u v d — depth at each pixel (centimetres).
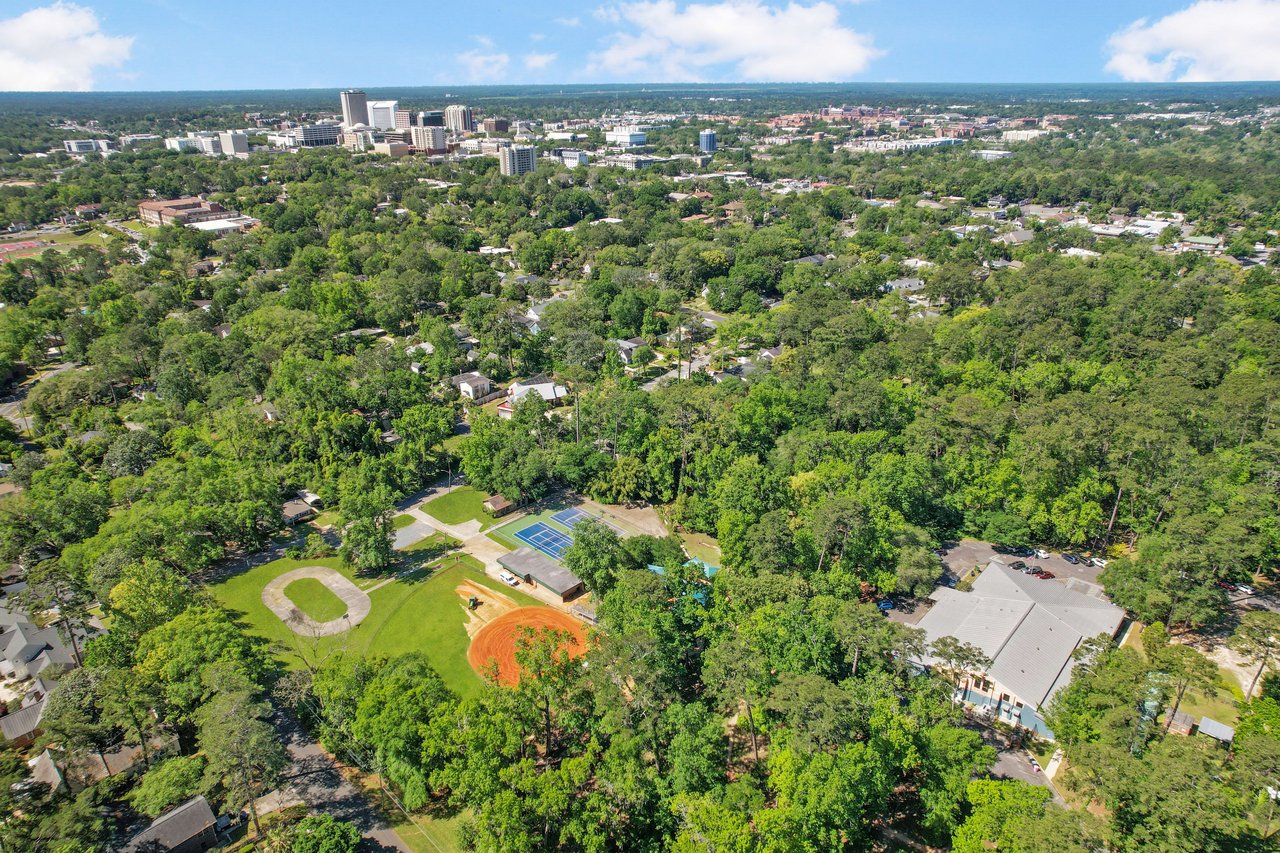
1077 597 11500
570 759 8150
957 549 13588
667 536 14062
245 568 13375
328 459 15688
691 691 9944
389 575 13175
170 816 7950
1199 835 6662
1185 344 19250
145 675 9100
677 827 7769
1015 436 14225
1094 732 8344
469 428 18875
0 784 7844
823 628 9475
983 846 7244
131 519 12675
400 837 8181
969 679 10069
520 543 14188
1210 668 8806
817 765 7406
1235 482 13400
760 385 17000
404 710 8406
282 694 9662
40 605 11100
